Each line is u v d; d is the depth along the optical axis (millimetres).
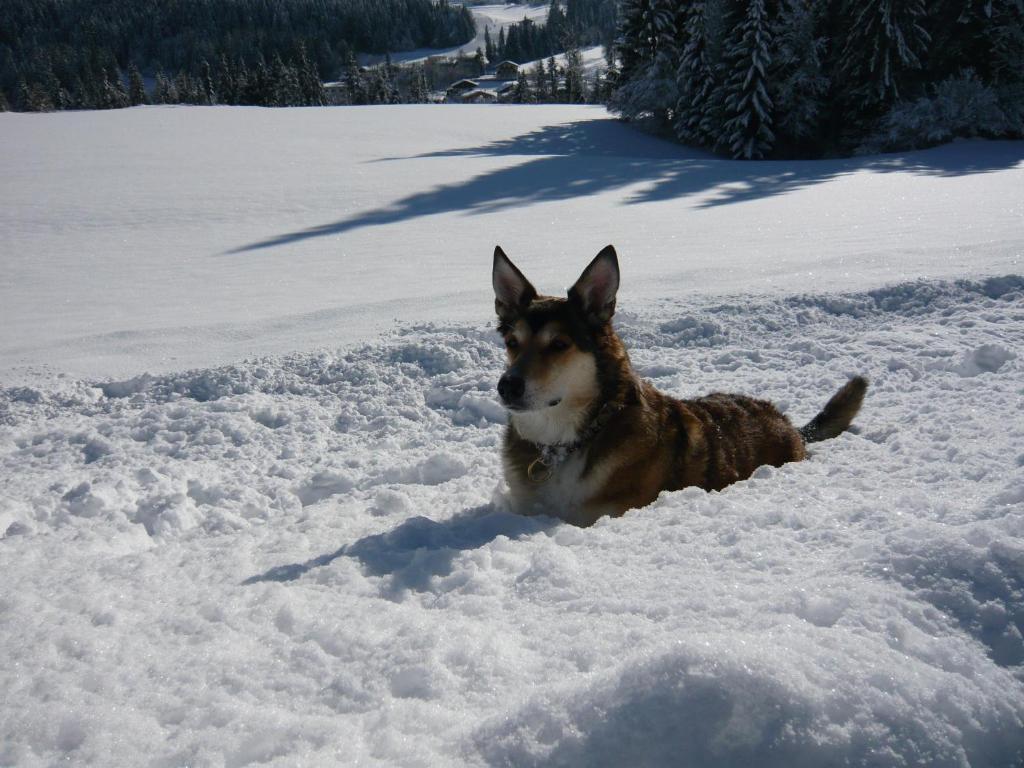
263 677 788
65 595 971
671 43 14039
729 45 12789
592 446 1350
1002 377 1825
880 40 11516
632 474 1343
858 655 700
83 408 2225
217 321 3094
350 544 1150
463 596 945
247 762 653
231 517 1447
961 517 991
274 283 4027
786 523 1062
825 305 2510
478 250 4602
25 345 2873
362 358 2383
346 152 11453
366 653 822
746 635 743
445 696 739
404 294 3377
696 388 2068
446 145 12602
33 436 2020
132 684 777
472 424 2041
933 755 626
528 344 1329
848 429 1667
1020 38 11039
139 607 951
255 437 1982
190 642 866
